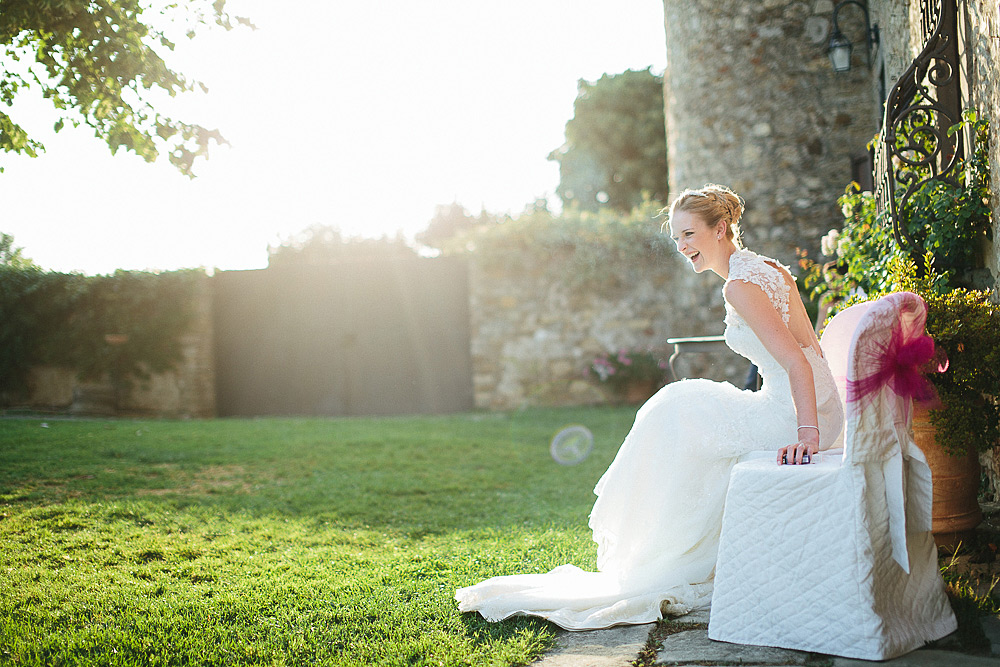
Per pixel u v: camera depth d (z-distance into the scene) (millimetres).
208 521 3902
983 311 2793
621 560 2590
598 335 10156
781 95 8633
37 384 10039
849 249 4582
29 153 4098
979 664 1893
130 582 2904
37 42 3830
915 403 2479
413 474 5348
